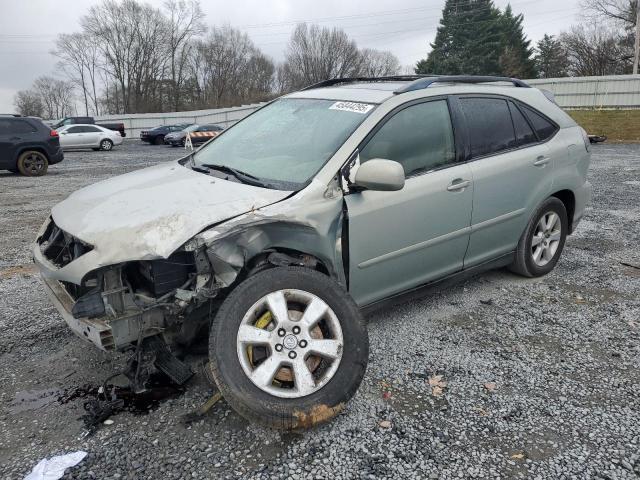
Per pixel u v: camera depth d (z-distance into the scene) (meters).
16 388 3.24
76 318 2.69
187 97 75.00
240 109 42.22
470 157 4.06
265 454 2.64
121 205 3.06
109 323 2.74
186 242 2.70
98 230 2.81
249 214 2.84
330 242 3.16
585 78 29.36
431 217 3.71
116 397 3.12
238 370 2.67
